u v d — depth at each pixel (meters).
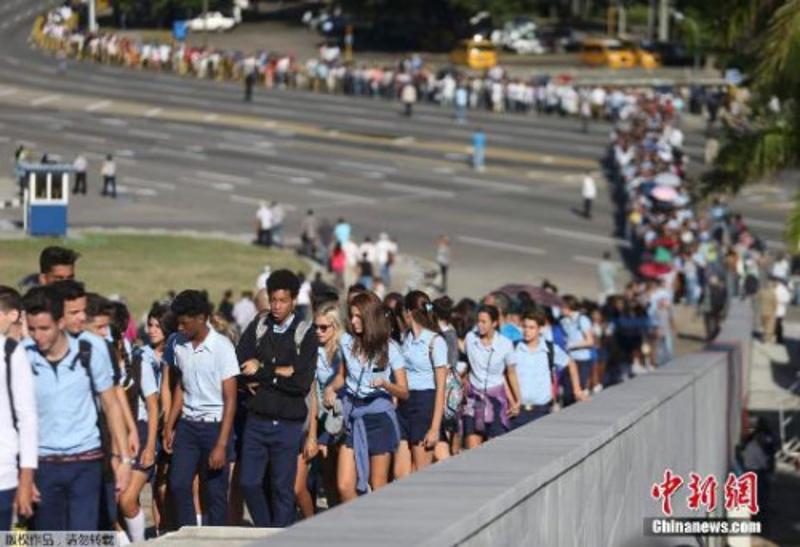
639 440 34.97
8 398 28.22
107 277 126.81
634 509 34.31
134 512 36.38
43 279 36.06
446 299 45.59
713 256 135.00
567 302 77.31
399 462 41.22
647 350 99.88
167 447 37.19
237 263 139.12
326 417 38.75
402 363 38.56
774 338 116.19
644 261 141.12
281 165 197.00
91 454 30.16
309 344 36.84
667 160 175.25
